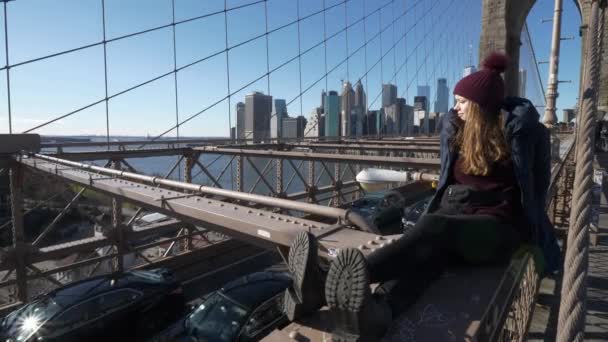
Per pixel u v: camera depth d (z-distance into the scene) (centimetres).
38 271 780
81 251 829
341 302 121
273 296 573
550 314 446
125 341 637
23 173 784
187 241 970
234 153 968
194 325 562
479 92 171
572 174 817
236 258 1045
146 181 464
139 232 891
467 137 175
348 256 124
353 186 1530
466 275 165
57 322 594
